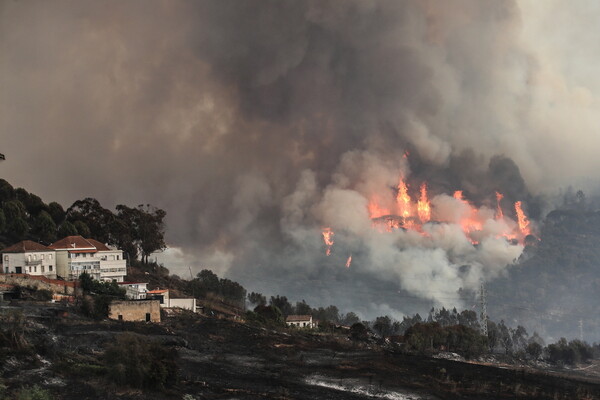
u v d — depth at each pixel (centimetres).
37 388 11275
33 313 16962
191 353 16900
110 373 12812
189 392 13312
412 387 15750
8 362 12812
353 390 15025
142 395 12425
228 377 15012
